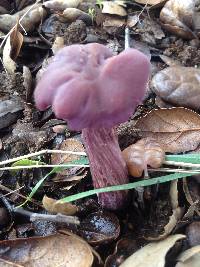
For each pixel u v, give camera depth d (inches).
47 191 4.4
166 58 5.4
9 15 5.7
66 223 4.1
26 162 4.4
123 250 3.9
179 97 4.7
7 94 5.1
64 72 3.1
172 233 4.0
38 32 5.7
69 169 4.4
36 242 3.9
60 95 3.0
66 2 5.8
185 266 3.7
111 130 3.6
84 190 4.4
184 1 5.5
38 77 5.2
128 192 4.2
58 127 4.8
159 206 4.2
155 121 4.6
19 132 4.8
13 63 5.3
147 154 4.1
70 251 3.8
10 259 3.8
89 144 3.7
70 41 5.5
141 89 3.1
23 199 4.4
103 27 5.7
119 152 3.8
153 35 5.7
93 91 3.0
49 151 4.4
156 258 3.6
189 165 4.1
